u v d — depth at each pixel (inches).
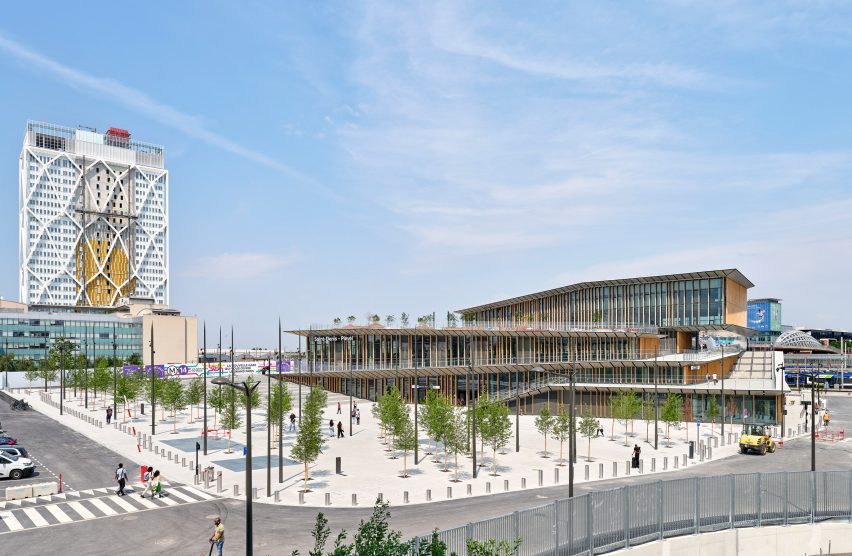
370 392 3476.9
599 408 3216.0
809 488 1077.8
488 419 1817.2
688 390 3009.4
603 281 3784.5
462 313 5467.5
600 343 3422.7
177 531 1143.6
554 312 4298.7
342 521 1213.1
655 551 950.4
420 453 2025.1
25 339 6225.4
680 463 1913.1
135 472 1672.0
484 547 650.8
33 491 1408.7
